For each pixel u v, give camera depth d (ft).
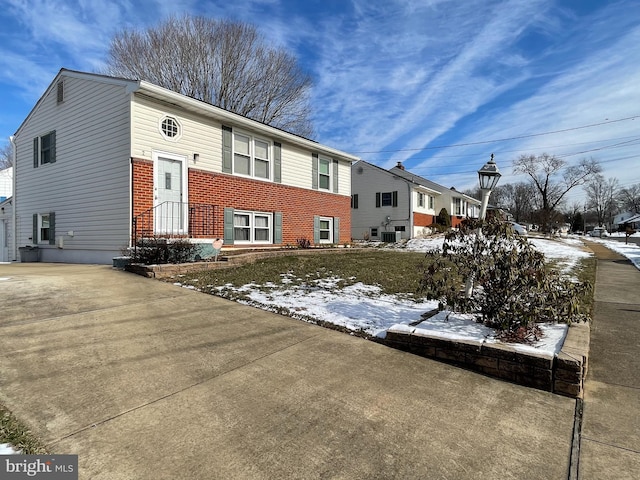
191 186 33.09
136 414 8.02
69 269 26.48
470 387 10.25
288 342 12.83
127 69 70.38
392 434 7.79
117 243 30.09
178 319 14.57
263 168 40.91
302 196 46.19
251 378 10.03
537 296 12.48
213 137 35.24
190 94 74.59
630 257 51.65
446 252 14.19
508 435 8.02
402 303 18.15
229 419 8.03
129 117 29.22
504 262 12.79
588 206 257.55
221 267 26.61
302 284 22.03
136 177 29.22
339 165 53.36
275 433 7.61
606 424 8.66
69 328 12.85
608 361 12.81
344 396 9.32
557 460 7.24
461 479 6.54
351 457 6.97
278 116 85.71
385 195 86.12
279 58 80.89
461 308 13.56
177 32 70.54
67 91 35.63
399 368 11.25
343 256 39.83
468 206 120.98
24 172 42.14
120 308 15.52
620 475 6.85
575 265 39.42
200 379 9.82
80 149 34.04
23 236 42.39
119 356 10.88
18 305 15.19
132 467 6.37
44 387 8.89
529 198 221.87
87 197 33.24
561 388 10.11
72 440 7.01
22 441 6.86
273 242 41.93
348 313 16.20
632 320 18.12
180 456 6.73
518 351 10.69
